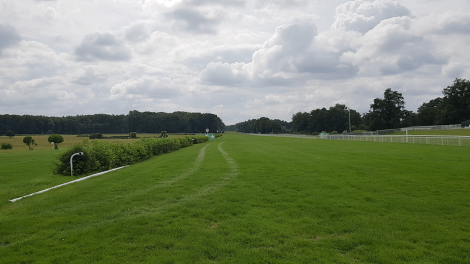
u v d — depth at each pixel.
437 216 6.18
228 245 4.71
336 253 4.49
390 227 5.51
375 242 4.86
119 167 16.03
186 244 4.78
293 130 166.25
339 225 5.64
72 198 7.91
